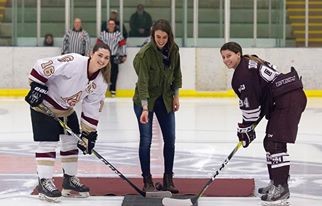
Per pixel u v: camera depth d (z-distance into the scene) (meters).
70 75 5.93
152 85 6.45
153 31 6.34
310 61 18.00
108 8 18.09
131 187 6.77
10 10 18.06
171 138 6.62
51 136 6.19
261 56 18.00
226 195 6.53
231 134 11.19
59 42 18.12
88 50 17.48
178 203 5.94
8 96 17.83
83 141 6.16
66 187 6.43
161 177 7.47
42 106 6.10
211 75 17.95
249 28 18.23
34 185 7.06
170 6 18.22
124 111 14.49
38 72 5.95
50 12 18.11
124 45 17.58
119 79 17.83
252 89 5.83
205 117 13.56
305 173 7.79
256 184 7.14
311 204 6.27
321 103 16.48
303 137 10.88
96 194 6.55
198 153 9.26
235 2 18.17
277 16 18.25
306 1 18.22
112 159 8.70
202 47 17.97
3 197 6.48
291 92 5.99
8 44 18.06
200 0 18.14
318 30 18.25
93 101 6.12
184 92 17.94
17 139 10.54
